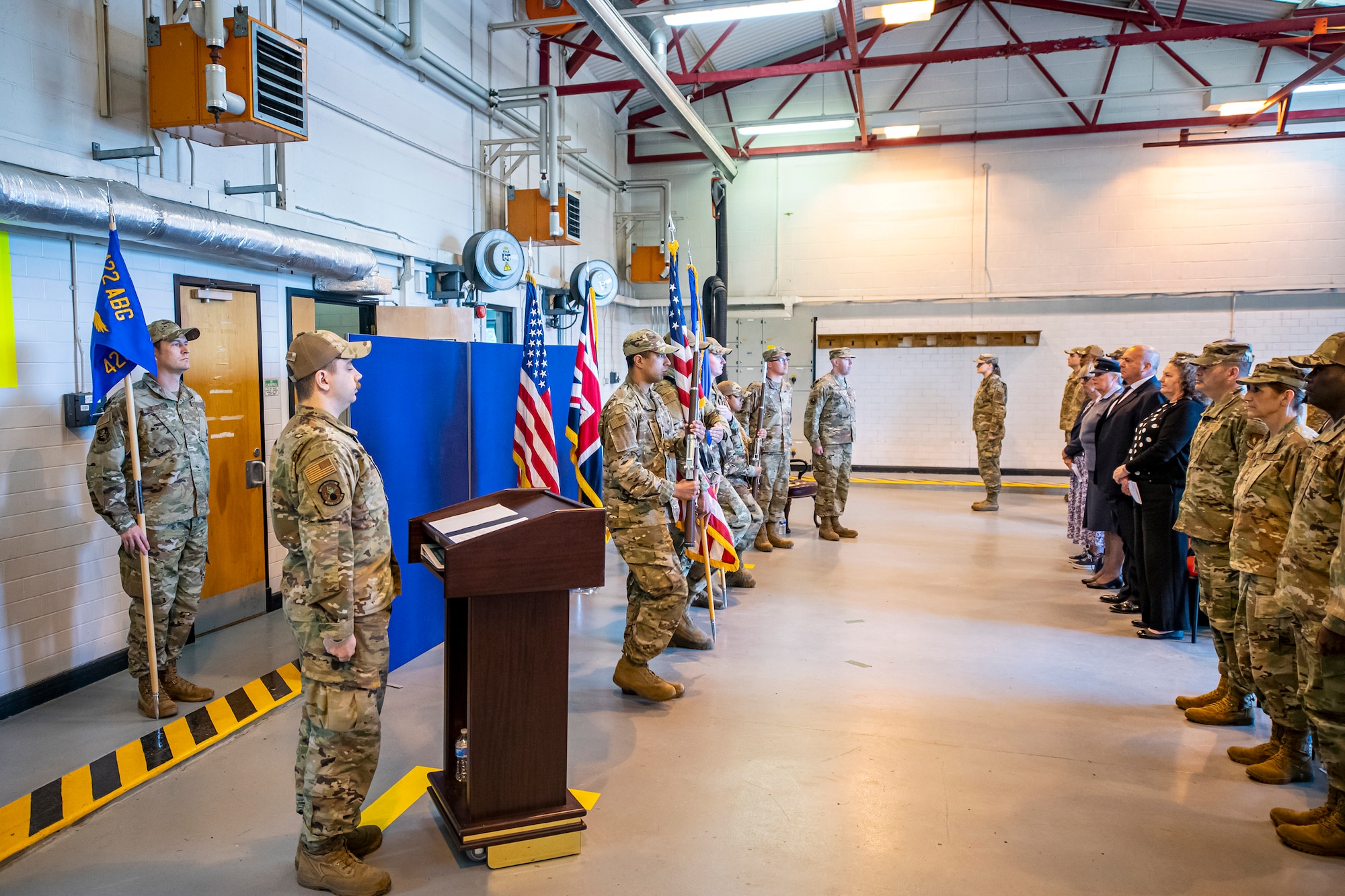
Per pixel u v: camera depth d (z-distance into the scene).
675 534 4.20
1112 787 2.91
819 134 11.82
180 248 4.07
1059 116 11.01
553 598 2.46
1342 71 10.02
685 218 12.35
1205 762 3.10
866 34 11.25
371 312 6.06
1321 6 8.94
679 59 9.46
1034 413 11.45
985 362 8.95
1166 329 10.90
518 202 8.10
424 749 3.19
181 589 3.61
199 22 3.85
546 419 4.81
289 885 2.32
